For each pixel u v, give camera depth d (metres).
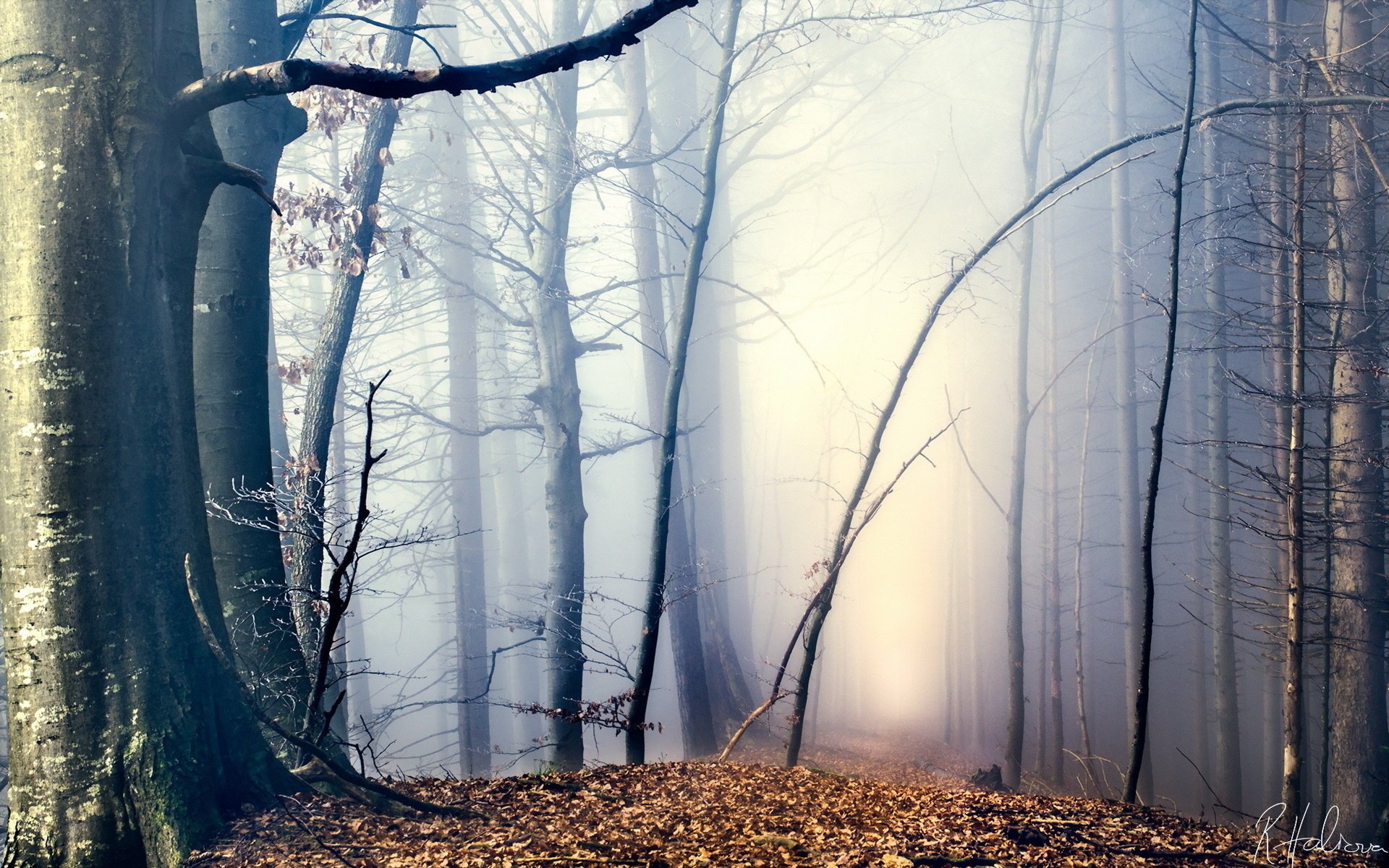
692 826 6.20
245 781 5.93
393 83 5.63
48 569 5.28
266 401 7.96
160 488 5.73
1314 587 10.88
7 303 5.34
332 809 6.12
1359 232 12.62
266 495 7.43
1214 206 16.34
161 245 5.80
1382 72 12.05
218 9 8.27
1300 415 11.03
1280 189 12.90
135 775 5.33
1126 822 6.98
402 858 5.40
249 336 7.81
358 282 9.41
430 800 6.66
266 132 8.11
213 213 7.79
